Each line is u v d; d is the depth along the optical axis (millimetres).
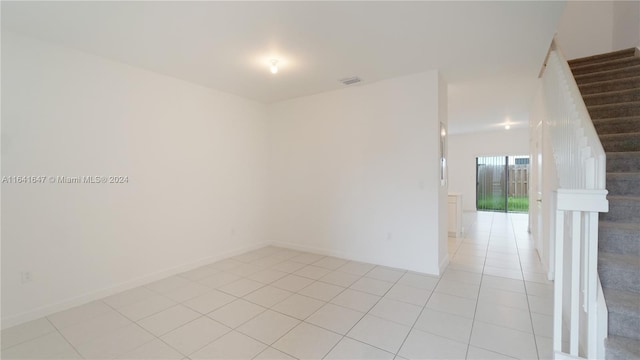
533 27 2527
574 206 1616
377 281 3512
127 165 3363
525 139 8578
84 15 2328
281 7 2225
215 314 2750
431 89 3623
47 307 2770
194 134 4062
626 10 4551
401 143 3875
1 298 2539
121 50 2992
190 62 3316
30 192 2697
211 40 2775
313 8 2238
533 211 5414
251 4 2182
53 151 2830
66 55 2906
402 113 3850
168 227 3754
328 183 4562
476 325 2508
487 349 2172
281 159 5086
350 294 3160
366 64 3393
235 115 4652
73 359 2119
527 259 4355
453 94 4688
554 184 3248
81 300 2982
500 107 5605
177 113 3857
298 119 4859
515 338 2307
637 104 3018
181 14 2322
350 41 2803
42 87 2764
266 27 2535
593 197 1577
